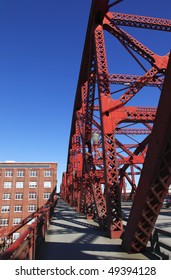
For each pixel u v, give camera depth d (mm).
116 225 9609
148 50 12047
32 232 5527
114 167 10039
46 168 70312
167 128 4988
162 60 11906
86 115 14453
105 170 10094
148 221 6273
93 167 13891
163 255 6250
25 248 4547
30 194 67750
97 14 11414
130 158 17922
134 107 11711
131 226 6738
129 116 11273
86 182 17641
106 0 10586
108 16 11484
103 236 9945
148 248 6961
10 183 68188
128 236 6977
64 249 7617
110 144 10273
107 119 10539
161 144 5176
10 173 69000
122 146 18391
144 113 11734
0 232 43281
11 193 67188
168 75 4949
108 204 9789
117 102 10852
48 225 12773
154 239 6789
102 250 7387
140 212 6125
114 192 9875
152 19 11906
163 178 5555
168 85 4934
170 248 5988
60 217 18562
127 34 11836
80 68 17000
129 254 6824
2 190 67312
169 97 4883
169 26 12039
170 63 4887
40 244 7340
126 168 23688
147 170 5746
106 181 9953
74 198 29047
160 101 5238
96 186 13000
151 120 11828
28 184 68375
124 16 11688
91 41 12305
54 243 8617
